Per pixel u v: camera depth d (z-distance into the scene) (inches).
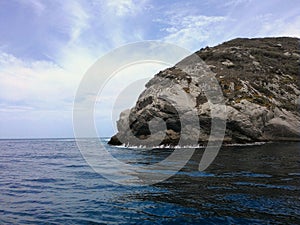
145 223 263.9
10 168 720.3
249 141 1227.9
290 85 1689.2
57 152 1368.1
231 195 353.4
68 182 481.1
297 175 486.0
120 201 340.8
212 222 261.4
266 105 1389.0
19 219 285.9
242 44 2422.5
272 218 267.0
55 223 271.3
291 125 1320.1
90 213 298.2
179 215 283.1
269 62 1946.4
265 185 408.2
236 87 1487.5
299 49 2311.8
